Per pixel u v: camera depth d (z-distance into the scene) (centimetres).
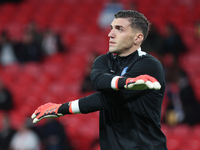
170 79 2428
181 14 3884
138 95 677
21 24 3872
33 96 2841
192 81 2869
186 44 3466
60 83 2964
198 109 2262
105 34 3559
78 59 3241
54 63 3219
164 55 2862
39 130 2261
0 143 2284
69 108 696
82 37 3528
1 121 2567
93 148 2286
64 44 3419
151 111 702
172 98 2353
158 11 3853
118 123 707
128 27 717
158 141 704
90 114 2541
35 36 3250
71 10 4009
